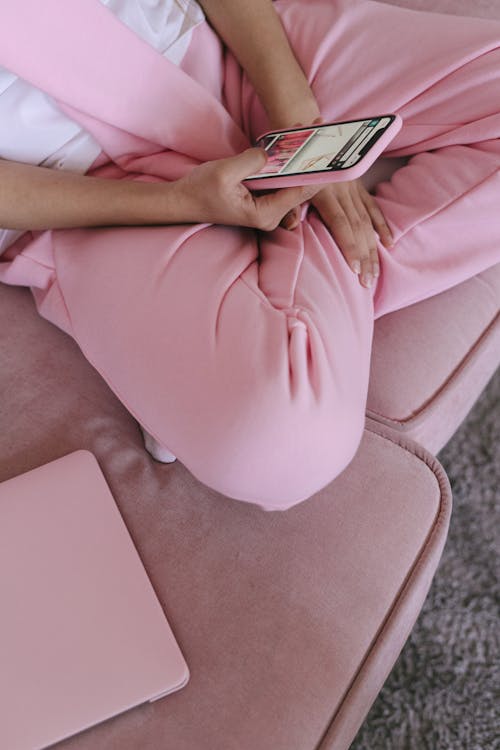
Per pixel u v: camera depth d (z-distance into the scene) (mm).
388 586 678
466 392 889
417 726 924
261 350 637
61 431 768
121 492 729
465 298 891
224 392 632
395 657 738
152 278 700
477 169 809
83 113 767
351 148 644
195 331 661
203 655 634
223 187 665
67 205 729
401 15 890
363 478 742
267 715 605
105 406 791
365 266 779
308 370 639
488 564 1046
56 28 698
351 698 624
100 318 713
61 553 666
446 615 1005
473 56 821
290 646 639
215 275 691
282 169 667
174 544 697
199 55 876
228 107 924
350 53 882
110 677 603
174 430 658
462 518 1087
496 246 831
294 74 865
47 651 611
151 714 604
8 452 754
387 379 825
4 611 631
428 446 867
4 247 829
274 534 702
